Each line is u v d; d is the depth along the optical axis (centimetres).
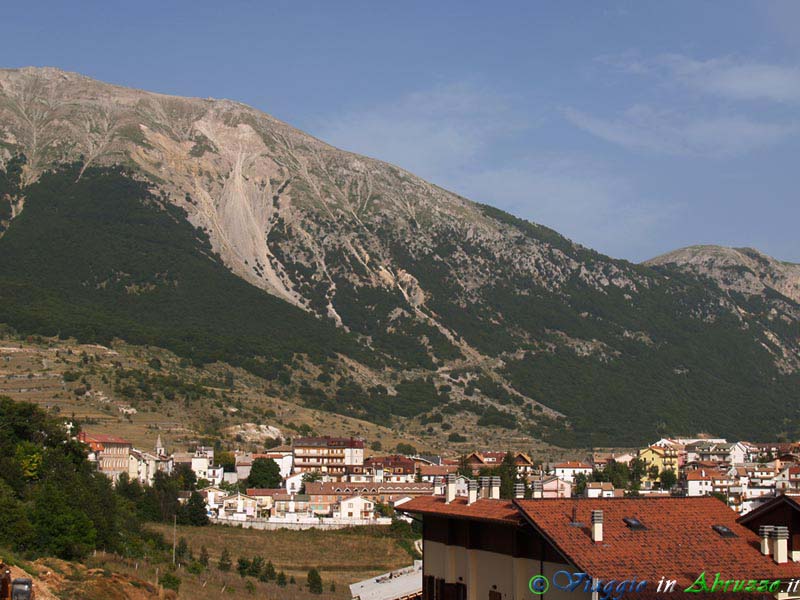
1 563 7494
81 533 10738
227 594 11338
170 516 18575
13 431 15312
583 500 5391
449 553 6016
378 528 19238
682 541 5159
